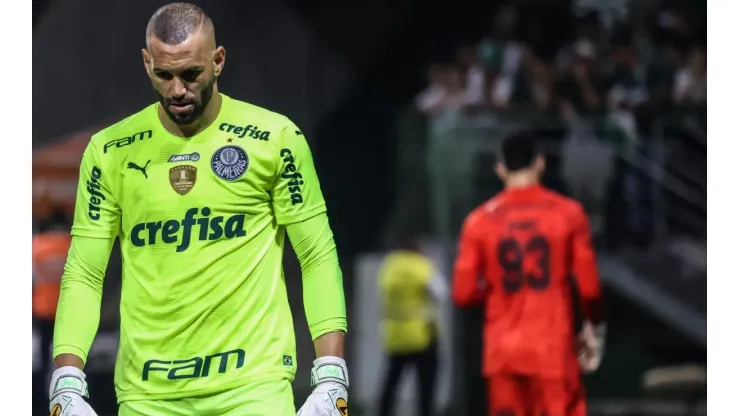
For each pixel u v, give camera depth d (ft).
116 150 47.19
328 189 186.60
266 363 46.03
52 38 184.96
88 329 46.80
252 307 46.26
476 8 205.16
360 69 199.62
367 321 154.71
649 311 158.81
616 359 157.99
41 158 141.69
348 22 200.75
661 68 167.63
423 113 166.71
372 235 185.06
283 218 47.34
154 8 187.93
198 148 46.70
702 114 164.66
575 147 160.56
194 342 45.93
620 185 161.79
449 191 160.15
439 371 147.43
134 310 46.44
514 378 88.17
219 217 46.24
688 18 176.45
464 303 90.74
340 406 45.93
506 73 165.78
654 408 150.20
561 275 87.56
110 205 47.29
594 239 160.35
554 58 178.29
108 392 144.36
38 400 128.88
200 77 44.93
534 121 161.79
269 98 196.54
